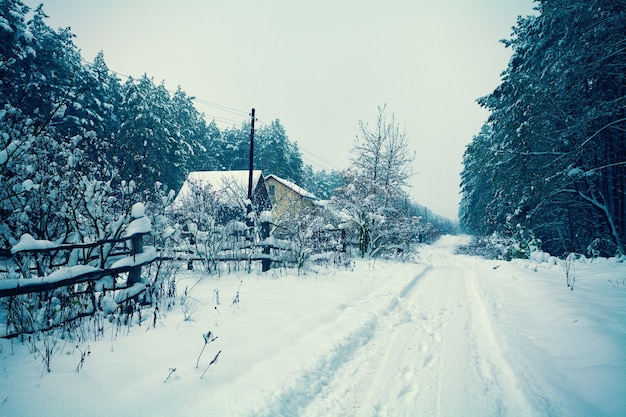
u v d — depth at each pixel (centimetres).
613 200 1469
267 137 5372
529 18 2031
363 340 463
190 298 549
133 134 2994
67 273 353
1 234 409
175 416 246
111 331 385
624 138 1341
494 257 2441
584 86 1304
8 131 468
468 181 3866
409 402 296
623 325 411
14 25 1995
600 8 1182
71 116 2070
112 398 257
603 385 279
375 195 1550
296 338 427
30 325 348
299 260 884
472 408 280
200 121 5047
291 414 274
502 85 1897
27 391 251
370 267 1179
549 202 1565
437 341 459
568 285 712
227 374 313
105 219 521
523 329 468
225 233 789
